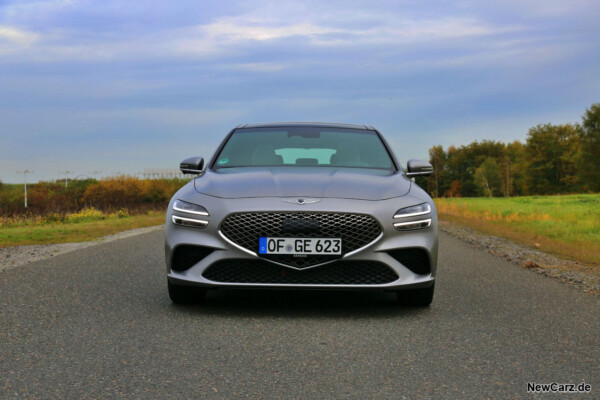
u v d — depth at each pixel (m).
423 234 4.21
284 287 4.01
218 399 2.41
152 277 5.89
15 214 22.64
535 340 3.50
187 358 3.02
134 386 2.56
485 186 129.38
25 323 3.81
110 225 16.62
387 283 4.09
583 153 86.69
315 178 4.46
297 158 5.17
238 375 2.74
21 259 7.66
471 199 49.44
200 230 4.12
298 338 3.47
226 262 4.06
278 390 2.53
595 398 2.47
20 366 2.86
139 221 19.16
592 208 27.58
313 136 5.55
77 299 4.67
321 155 5.22
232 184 4.39
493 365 2.96
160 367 2.86
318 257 4.02
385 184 4.46
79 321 3.88
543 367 2.93
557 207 29.08
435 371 2.84
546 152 103.75
